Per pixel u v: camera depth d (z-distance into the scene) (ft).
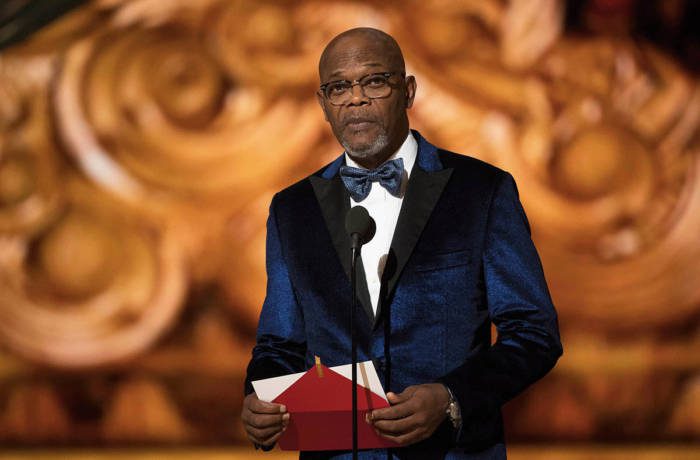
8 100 77.00
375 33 23.95
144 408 75.20
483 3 78.28
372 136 23.65
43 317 75.72
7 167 76.79
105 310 76.07
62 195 76.84
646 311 77.71
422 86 77.20
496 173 24.08
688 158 79.00
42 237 76.48
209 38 78.13
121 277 76.43
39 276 76.13
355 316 22.97
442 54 77.87
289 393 21.31
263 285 76.69
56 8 74.59
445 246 23.25
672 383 77.05
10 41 75.31
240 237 76.89
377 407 20.76
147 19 78.02
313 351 23.85
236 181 77.25
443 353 22.72
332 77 23.68
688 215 78.43
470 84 77.82
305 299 24.17
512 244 23.15
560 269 77.77
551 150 78.18
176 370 75.82
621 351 77.36
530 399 76.13
